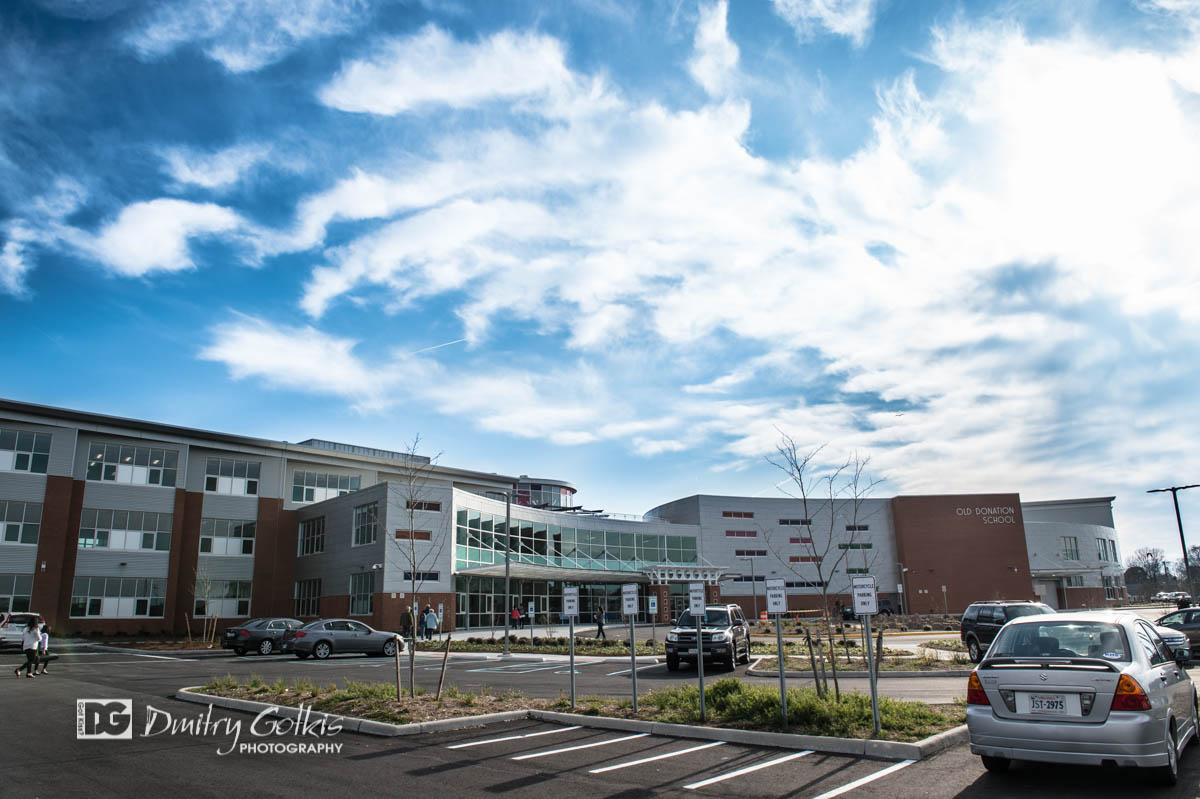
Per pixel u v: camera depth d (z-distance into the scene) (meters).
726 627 22.62
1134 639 8.12
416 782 8.37
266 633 31.70
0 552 40.06
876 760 9.11
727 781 8.27
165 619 45.03
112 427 44.81
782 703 10.78
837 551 71.56
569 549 57.50
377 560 41.28
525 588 51.47
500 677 20.64
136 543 44.94
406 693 14.27
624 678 20.08
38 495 41.66
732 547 70.38
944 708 12.13
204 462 49.19
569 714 12.34
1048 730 7.51
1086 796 7.33
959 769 8.52
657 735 11.02
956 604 69.94
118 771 8.95
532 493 84.75
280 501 51.38
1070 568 76.88
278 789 8.08
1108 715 7.32
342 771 8.91
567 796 7.75
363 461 55.38
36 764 9.34
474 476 62.53
